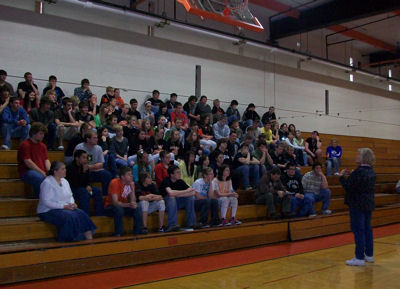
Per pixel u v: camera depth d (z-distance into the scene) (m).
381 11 9.52
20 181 5.43
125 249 4.71
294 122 13.01
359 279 4.21
